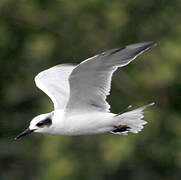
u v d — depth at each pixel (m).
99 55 9.18
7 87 18.12
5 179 17.12
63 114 10.21
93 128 10.28
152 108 17.02
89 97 10.02
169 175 16.94
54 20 17.98
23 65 18.08
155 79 16.81
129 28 17.77
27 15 17.98
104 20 17.75
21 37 18.16
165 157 16.80
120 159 15.66
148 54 16.92
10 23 18.09
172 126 16.78
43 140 16.17
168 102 17.25
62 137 15.95
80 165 15.96
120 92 17.14
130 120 10.28
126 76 17.19
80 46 17.81
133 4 17.78
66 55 17.72
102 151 15.88
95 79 9.68
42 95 17.64
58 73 11.31
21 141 17.39
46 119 10.28
